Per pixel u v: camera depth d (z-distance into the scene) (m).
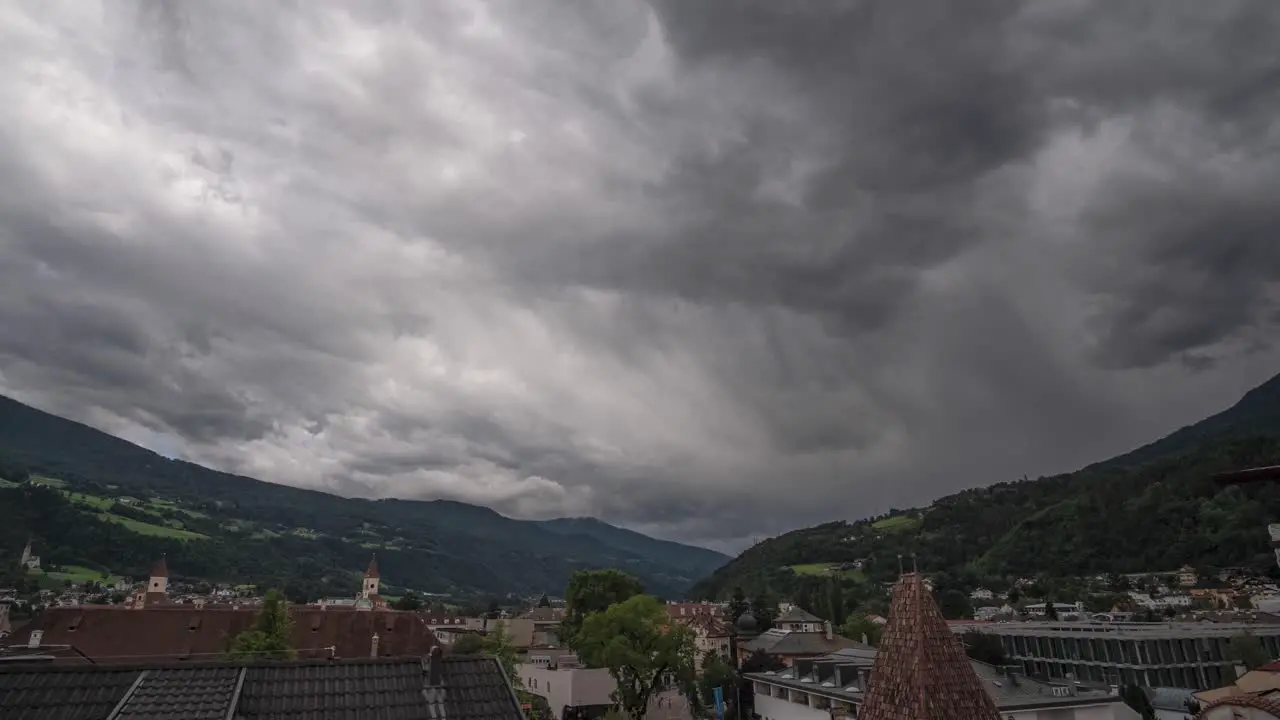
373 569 183.75
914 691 17.27
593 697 92.62
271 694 17.53
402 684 18.88
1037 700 50.56
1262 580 188.00
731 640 135.62
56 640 76.75
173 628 81.19
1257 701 26.25
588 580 119.88
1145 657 101.38
